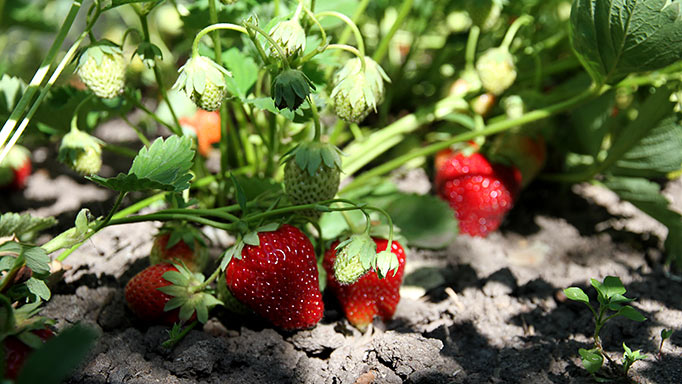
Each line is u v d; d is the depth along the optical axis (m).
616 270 0.49
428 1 0.59
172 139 0.41
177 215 0.42
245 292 0.42
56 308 0.44
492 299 0.47
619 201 0.57
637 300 0.47
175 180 0.41
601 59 0.46
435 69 0.63
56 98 0.49
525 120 0.50
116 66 0.43
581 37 0.46
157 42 0.66
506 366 0.43
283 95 0.40
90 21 0.43
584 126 0.54
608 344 0.44
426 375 0.42
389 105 0.64
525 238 0.53
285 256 0.42
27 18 0.65
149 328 0.43
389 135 0.54
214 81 0.41
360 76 0.43
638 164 0.52
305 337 0.43
